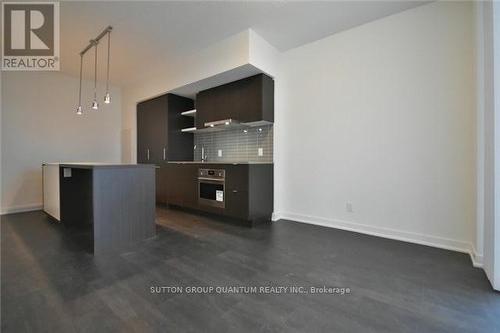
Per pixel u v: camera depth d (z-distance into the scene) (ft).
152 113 14.70
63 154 14.64
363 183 9.14
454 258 6.74
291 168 11.16
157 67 13.26
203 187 11.64
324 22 8.97
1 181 12.55
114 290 5.00
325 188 10.14
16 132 12.99
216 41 10.42
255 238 8.54
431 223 7.79
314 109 10.40
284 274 5.77
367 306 4.48
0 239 8.36
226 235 8.88
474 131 7.11
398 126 8.37
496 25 5.05
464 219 7.27
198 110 13.06
